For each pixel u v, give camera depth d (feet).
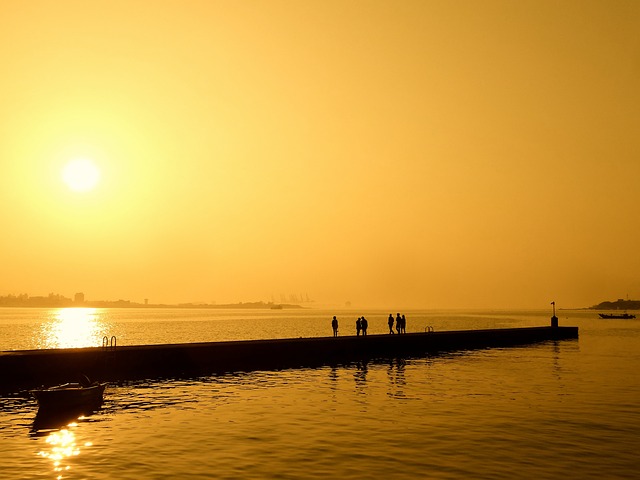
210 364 150.92
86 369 130.00
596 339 292.20
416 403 97.45
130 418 85.61
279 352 165.17
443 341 220.43
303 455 63.46
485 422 80.64
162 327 472.85
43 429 78.28
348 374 142.82
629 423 79.56
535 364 165.78
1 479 55.62
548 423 79.77
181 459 62.23
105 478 55.67
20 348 244.22
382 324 538.88
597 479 54.54
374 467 58.70
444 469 57.93
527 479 54.49
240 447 67.21
